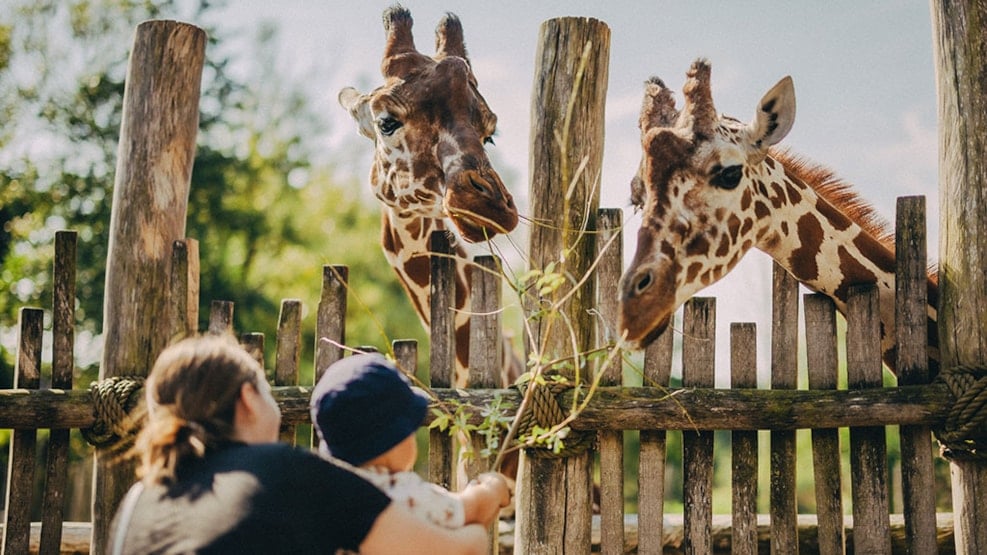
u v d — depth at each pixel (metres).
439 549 2.32
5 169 20.11
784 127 4.14
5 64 20.64
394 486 2.41
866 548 4.11
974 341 4.02
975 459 3.96
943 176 4.18
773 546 4.17
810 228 4.38
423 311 5.46
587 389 4.13
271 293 21.33
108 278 4.57
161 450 2.26
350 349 4.31
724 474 17.14
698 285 4.08
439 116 4.70
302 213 23.34
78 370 18.41
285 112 24.34
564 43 4.39
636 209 4.32
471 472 4.24
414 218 5.22
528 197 4.41
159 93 4.61
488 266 4.37
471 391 4.22
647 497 4.19
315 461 2.25
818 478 4.18
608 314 4.24
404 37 4.99
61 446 4.45
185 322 4.48
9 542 4.39
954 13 4.17
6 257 18.16
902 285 4.16
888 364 4.51
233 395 2.32
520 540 4.23
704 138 4.12
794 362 4.23
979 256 4.04
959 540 4.01
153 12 21.61
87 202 20.28
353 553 2.31
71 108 20.69
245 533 2.12
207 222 21.64
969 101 4.11
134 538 2.21
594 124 4.39
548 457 4.15
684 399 4.11
